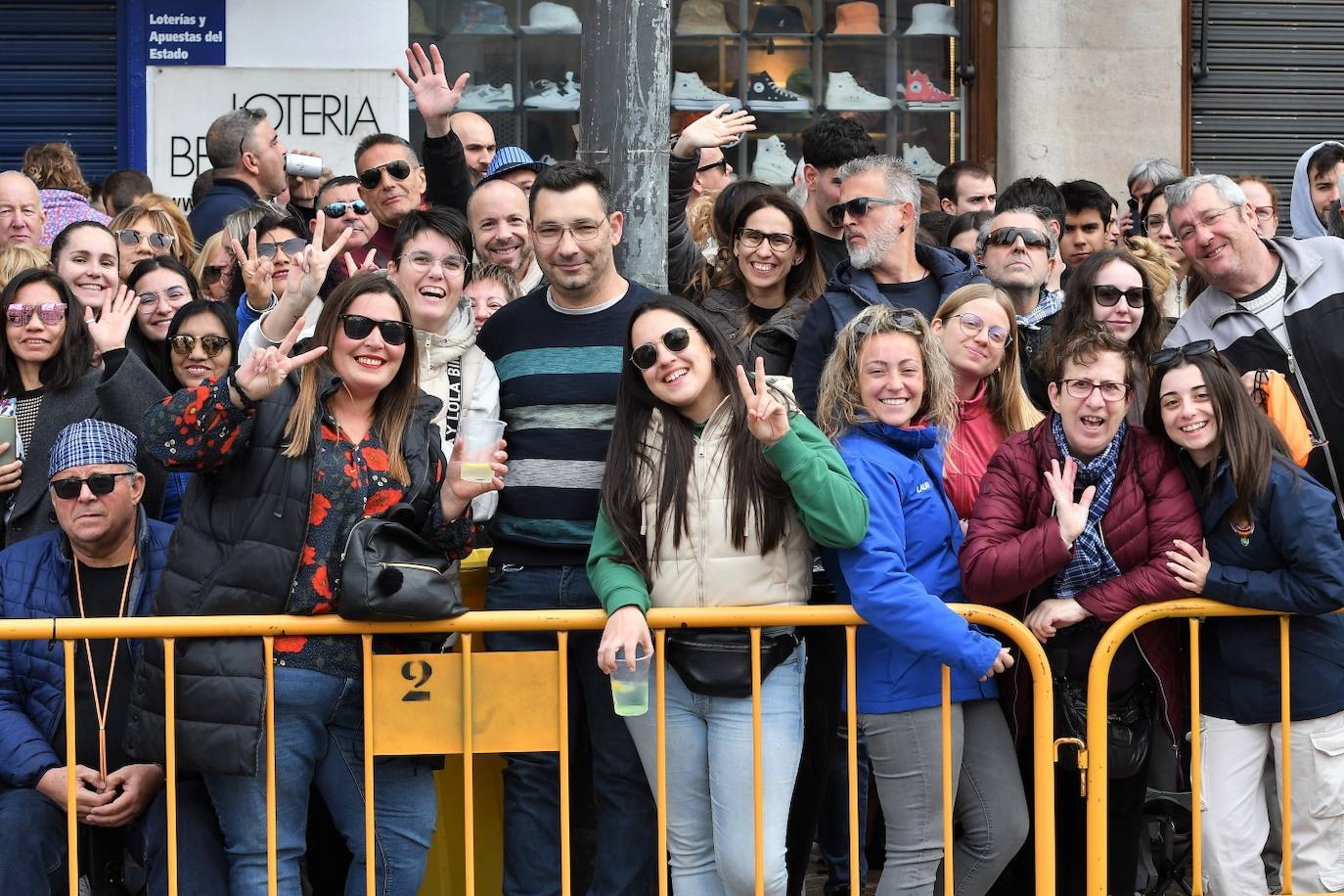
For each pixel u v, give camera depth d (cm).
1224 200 571
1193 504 481
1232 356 579
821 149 657
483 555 545
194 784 459
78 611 486
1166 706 487
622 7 543
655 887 494
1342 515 558
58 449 478
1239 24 1049
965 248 729
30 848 457
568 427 493
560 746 453
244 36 962
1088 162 1018
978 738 473
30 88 1005
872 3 1014
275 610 440
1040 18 1007
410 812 462
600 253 495
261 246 625
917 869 461
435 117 633
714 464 454
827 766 483
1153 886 547
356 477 450
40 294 555
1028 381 577
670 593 455
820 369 549
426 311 514
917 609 442
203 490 446
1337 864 495
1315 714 485
